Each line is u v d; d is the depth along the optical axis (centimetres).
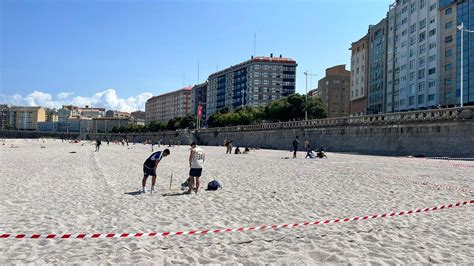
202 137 13188
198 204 1294
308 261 691
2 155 4616
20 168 2716
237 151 5469
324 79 14450
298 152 6231
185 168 2766
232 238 857
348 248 775
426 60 8762
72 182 1909
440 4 8300
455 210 1177
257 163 3366
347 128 6228
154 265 668
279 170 2620
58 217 1076
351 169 2680
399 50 9844
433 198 1408
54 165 3030
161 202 1329
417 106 9062
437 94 8362
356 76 12356
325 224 991
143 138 19038
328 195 1495
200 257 714
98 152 5819
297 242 820
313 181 1956
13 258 705
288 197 1445
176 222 1023
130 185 1800
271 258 712
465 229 936
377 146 5531
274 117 10556
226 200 1374
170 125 18950
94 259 699
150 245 796
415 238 854
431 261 692
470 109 4194
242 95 18750
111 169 2702
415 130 4866
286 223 1013
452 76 8000
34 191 1591
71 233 895
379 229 935
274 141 8719
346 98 14088
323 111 9969
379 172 2431
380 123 5488
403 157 4528
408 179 2005
